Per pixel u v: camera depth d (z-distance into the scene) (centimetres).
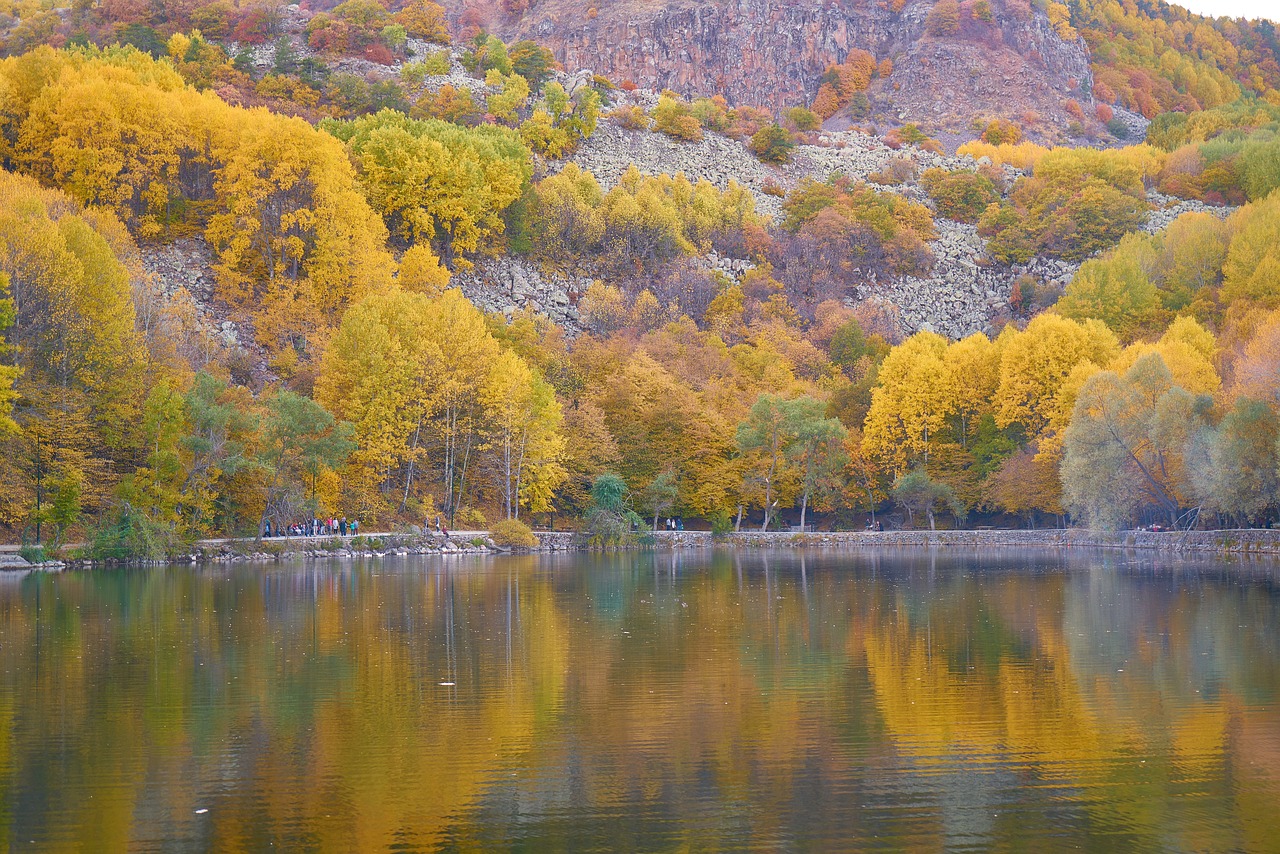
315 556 9344
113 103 14575
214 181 15600
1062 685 3559
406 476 11225
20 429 7744
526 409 11262
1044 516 12462
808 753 2805
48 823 2327
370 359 10675
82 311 9081
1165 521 10525
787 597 6050
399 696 3428
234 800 2467
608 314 16538
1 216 8962
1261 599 5678
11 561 7738
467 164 17438
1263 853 2166
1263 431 8462
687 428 12312
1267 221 17300
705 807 2419
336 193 14450
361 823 2328
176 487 8794
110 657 4084
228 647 4306
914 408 12044
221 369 10881
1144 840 2233
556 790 2530
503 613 5344
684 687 3550
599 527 11050
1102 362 11712
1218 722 3073
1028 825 2312
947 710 3231
